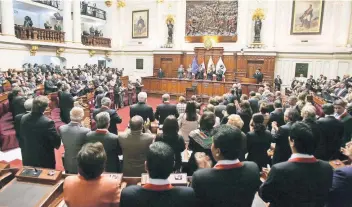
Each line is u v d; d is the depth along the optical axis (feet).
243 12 53.67
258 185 5.54
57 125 22.50
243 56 53.11
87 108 24.53
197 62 57.00
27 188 7.45
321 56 48.52
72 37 57.77
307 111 11.75
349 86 30.89
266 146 11.14
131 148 9.57
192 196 5.08
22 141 11.14
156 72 62.64
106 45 66.59
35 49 45.44
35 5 50.88
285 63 51.52
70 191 5.41
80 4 59.36
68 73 43.34
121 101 41.63
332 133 11.84
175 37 60.64
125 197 5.03
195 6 58.03
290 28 50.90
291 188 5.56
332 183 6.26
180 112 19.33
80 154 5.45
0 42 39.75
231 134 5.42
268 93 25.26
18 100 17.88
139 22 65.57
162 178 5.08
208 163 8.05
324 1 47.91
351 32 46.42
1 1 40.09
